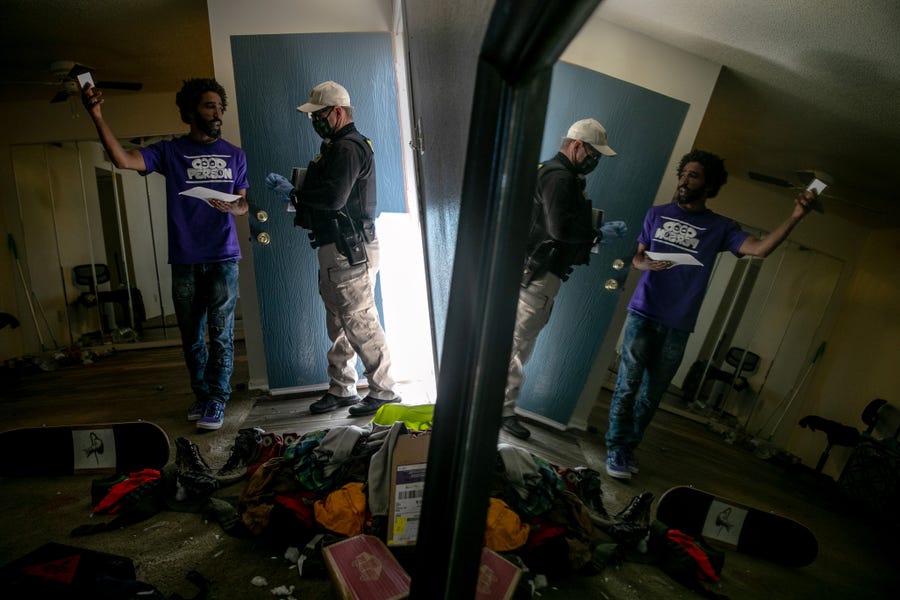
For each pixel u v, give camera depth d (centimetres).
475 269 41
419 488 135
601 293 251
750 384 405
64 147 409
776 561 169
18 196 371
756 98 200
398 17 233
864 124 166
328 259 232
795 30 136
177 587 128
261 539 147
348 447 159
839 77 145
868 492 252
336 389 259
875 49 122
